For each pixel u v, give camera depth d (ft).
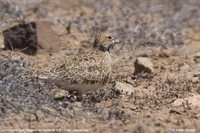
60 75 130.62
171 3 272.31
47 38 183.83
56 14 234.58
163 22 234.17
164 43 203.00
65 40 198.49
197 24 237.25
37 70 156.87
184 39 209.67
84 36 206.39
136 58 180.86
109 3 264.31
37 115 124.36
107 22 227.81
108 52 138.41
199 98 139.23
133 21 231.71
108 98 139.64
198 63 177.37
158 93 145.38
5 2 230.68
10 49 179.22
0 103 127.65
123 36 207.92
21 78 141.59
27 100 130.82
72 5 254.27
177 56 187.62
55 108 128.26
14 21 206.39
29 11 230.48
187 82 152.87
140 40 204.74
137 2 270.26
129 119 125.29
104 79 135.03
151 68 161.17
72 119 123.85
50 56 178.70
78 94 135.64
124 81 155.63
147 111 132.16
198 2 277.85
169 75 161.27
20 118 123.03
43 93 136.98
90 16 235.61
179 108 134.72
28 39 179.83
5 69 145.28
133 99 139.54
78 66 132.67
